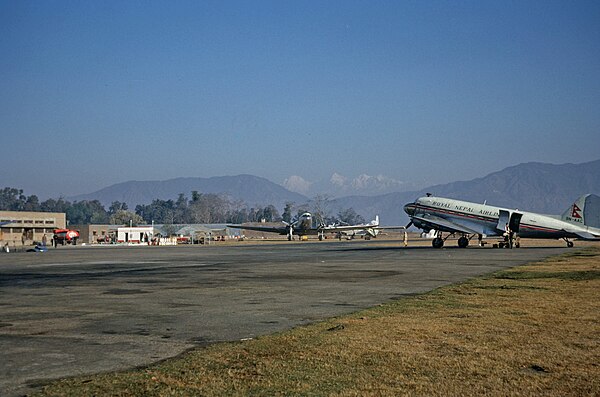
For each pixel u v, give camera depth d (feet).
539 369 31.65
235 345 38.24
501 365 32.48
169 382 29.35
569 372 30.99
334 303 59.93
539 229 205.05
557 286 73.46
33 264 139.74
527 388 28.22
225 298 64.95
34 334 42.73
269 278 91.71
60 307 57.93
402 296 65.57
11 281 89.86
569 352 35.50
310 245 292.40
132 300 63.67
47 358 34.73
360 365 32.63
